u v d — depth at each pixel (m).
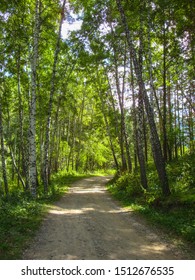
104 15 23.77
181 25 20.02
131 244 9.83
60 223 13.11
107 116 37.78
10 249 8.80
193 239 9.73
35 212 14.78
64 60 28.08
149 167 29.34
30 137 19.97
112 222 13.39
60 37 23.11
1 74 23.94
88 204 19.33
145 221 13.29
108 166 87.25
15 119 42.84
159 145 16.25
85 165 67.31
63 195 24.08
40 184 30.02
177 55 22.45
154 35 23.62
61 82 27.53
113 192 25.28
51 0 21.92
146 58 26.03
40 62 26.98
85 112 57.00
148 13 19.81
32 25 22.70
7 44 22.20
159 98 39.91
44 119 33.50
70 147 54.00
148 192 18.02
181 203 13.98
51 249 9.22
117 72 30.14
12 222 11.79
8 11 20.98
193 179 17.94
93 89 37.50
